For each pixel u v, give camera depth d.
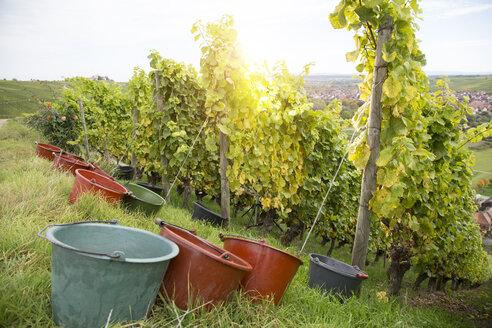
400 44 3.40
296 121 6.66
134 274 1.69
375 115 3.61
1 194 3.43
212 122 6.52
